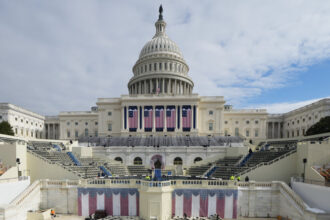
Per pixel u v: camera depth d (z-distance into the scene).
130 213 27.67
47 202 29.03
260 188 27.14
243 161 41.59
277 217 26.50
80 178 32.06
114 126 80.25
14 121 81.56
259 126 91.44
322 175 27.17
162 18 115.31
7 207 23.73
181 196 27.48
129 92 108.62
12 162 31.73
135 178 31.27
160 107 76.12
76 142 56.69
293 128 91.38
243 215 27.11
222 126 77.25
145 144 58.56
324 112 71.56
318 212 21.30
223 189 27.45
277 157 33.19
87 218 26.52
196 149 49.97
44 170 33.16
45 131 106.00
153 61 97.12
